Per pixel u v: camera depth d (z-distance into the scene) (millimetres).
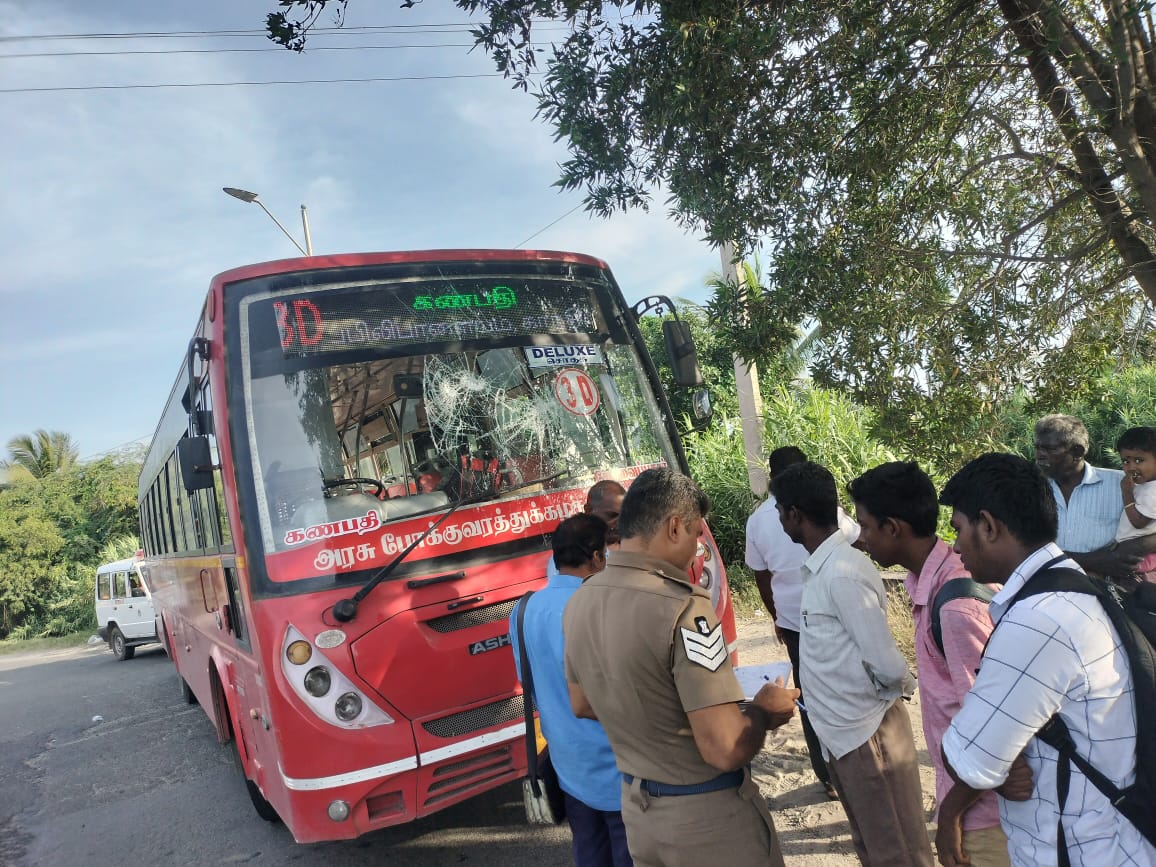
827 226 4551
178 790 6988
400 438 4434
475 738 4004
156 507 10016
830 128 4516
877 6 4293
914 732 5188
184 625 8156
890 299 4531
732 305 4609
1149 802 1702
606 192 4602
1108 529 3680
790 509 2924
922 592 2602
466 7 4438
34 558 31781
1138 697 1729
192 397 4430
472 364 4703
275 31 4234
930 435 4551
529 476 4629
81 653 22969
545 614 3037
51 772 8359
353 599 3936
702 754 2205
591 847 3209
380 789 3824
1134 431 3553
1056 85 4211
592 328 5207
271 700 3875
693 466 12523
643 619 2258
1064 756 1770
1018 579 1903
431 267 4793
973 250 4488
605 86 4367
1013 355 4566
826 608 2820
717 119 4262
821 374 4605
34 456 40688
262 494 4117
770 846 2354
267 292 4434
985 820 2422
